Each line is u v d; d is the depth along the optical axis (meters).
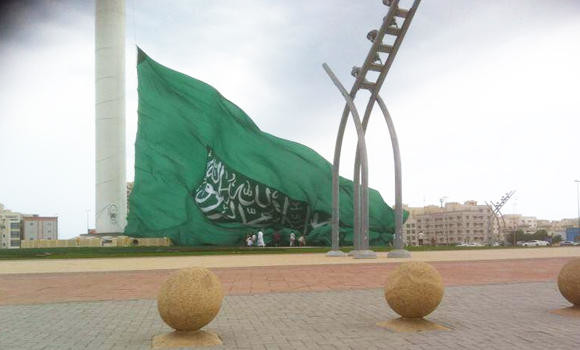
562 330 7.90
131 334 8.10
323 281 15.45
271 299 11.72
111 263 24.03
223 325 8.65
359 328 8.30
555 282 14.70
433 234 164.25
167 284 7.41
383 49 25.84
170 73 50.09
